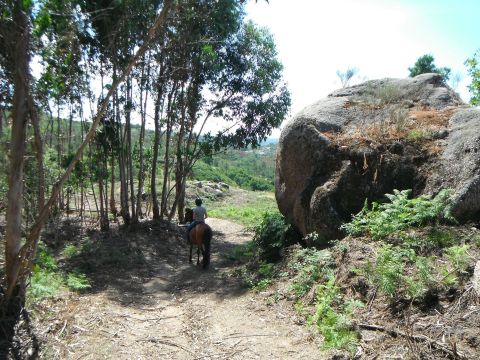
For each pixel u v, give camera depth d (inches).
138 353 217.2
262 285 314.0
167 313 294.4
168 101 652.1
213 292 336.5
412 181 313.7
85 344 221.3
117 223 634.8
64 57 249.1
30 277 268.2
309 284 277.9
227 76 657.6
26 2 208.8
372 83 438.3
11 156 220.8
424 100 393.7
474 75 722.2
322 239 330.0
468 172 276.7
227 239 645.3
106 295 332.2
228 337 236.4
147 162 764.0
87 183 665.6
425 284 206.2
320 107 396.8
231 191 1304.1
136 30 474.0
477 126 307.9
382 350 179.9
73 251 453.1
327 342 196.7
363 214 313.1
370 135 350.0
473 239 240.7
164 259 491.5
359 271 242.4
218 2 487.8
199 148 722.2
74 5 259.3
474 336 167.8
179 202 753.6
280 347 215.0
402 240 260.8
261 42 658.2
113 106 559.2
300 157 367.2
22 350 203.9
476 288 189.9
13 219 220.4
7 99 236.5
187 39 518.6
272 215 429.1
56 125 656.4
